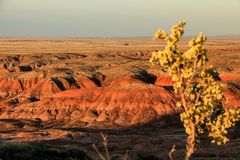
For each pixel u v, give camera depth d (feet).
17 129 395.75
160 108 424.87
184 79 43.19
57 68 622.13
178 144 275.18
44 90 519.60
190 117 42.65
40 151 108.17
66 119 435.53
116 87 462.60
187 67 42.83
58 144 282.15
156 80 558.97
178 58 42.32
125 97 445.37
